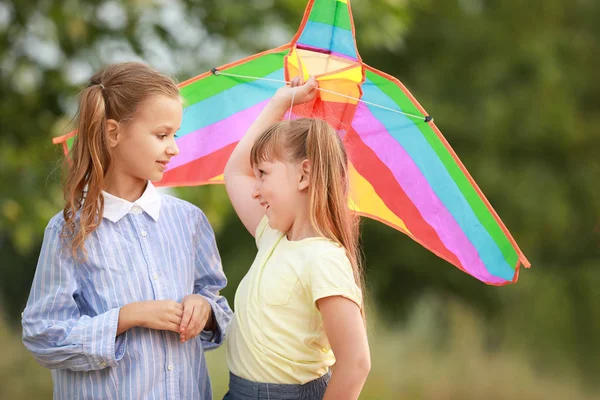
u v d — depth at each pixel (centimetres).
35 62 918
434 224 367
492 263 361
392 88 344
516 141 1594
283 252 315
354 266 314
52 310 306
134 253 319
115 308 308
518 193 1535
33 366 1038
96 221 314
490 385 1020
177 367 320
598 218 1622
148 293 318
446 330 1180
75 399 312
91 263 312
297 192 313
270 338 307
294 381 307
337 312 294
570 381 1098
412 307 1681
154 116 314
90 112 311
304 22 337
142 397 311
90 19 905
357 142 367
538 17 1658
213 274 348
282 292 307
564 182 1608
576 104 1662
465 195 351
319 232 309
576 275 1570
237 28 952
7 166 856
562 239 1636
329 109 360
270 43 970
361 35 942
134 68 320
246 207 351
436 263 1625
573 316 1492
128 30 916
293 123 318
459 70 1623
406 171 364
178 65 930
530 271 1562
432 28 1642
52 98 945
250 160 322
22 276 1719
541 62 1575
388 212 378
